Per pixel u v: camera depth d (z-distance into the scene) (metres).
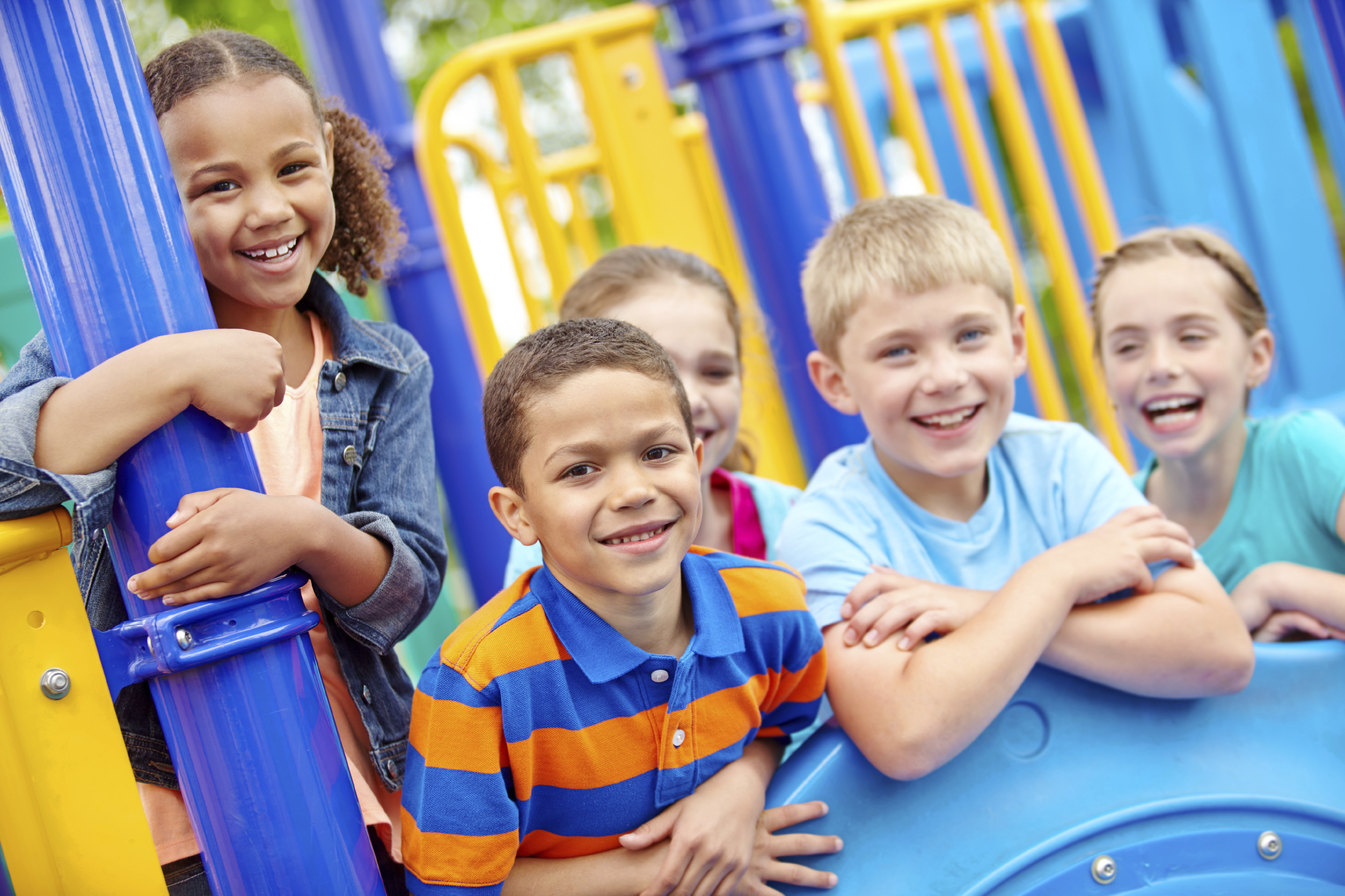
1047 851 1.36
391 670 1.45
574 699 1.18
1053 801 1.40
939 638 1.44
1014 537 1.64
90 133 0.99
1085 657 1.40
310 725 1.07
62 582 1.06
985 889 1.34
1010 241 3.13
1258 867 1.42
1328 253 3.62
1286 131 3.60
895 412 1.58
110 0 1.01
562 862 1.23
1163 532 1.47
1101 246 3.25
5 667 1.04
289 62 1.32
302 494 1.37
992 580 1.61
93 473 0.98
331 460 1.38
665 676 1.19
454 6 8.89
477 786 1.14
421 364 1.54
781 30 2.86
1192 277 1.88
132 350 0.99
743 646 1.23
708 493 1.89
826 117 3.99
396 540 1.29
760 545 1.89
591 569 1.13
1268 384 3.59
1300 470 1.80
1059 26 3.91
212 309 1.15
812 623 1.33
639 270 1.90
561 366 1.13
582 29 2.75
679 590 1.24
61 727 1.06
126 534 1.03
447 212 2.72
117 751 1.08
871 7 2.97
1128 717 1.45
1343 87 2.54
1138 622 1.41
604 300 1.88
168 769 1.27
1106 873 1.38
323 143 1.35
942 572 1.61
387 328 1.54
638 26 2.80
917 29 4.09
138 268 1.01
